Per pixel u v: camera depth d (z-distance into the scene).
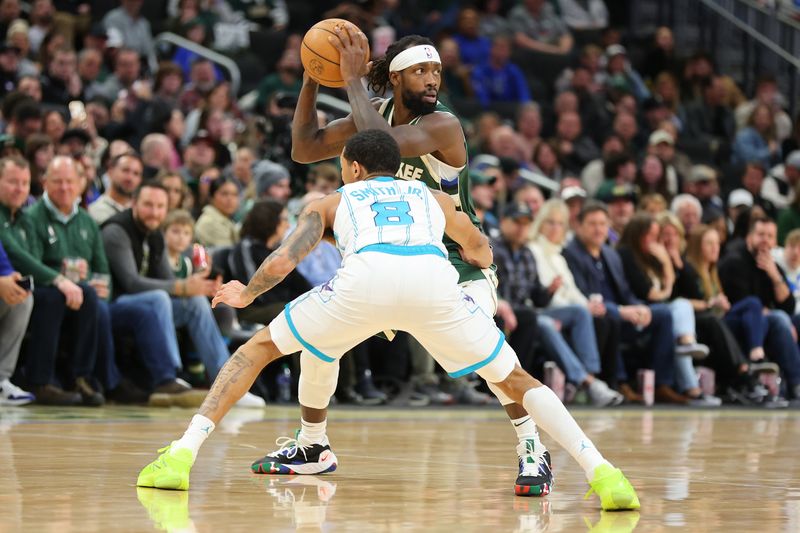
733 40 23.08
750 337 13.73
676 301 13.29
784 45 22.38
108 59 16.80
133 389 10.53
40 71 15.47
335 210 4.91
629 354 13.28
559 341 12.35
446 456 6.38
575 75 19.22
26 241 10.04
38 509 4.16
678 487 5.20
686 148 19.61
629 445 7.37
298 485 5.00
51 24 17.09
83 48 17.62
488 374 4.83
